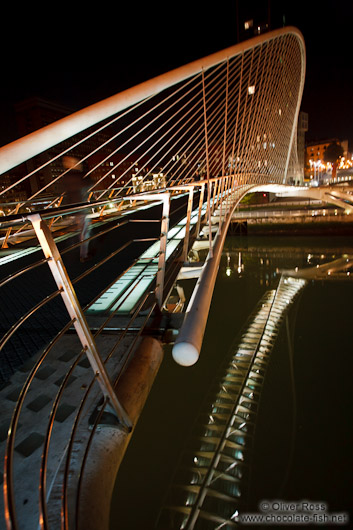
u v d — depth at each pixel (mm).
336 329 12664
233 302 17203
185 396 6984
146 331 2238
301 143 56812
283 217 29000
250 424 6461
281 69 22672
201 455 5355
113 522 4027
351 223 25922
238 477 5082
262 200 39406
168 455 5293
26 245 6508
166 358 8008
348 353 10547
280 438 6289
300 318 14125
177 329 2258
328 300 16047
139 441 5480
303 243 27578
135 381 1640
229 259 25984
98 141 69375
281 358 10102
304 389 8422
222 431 6086
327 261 22562
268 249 27156
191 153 7754
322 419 7066
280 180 23562
